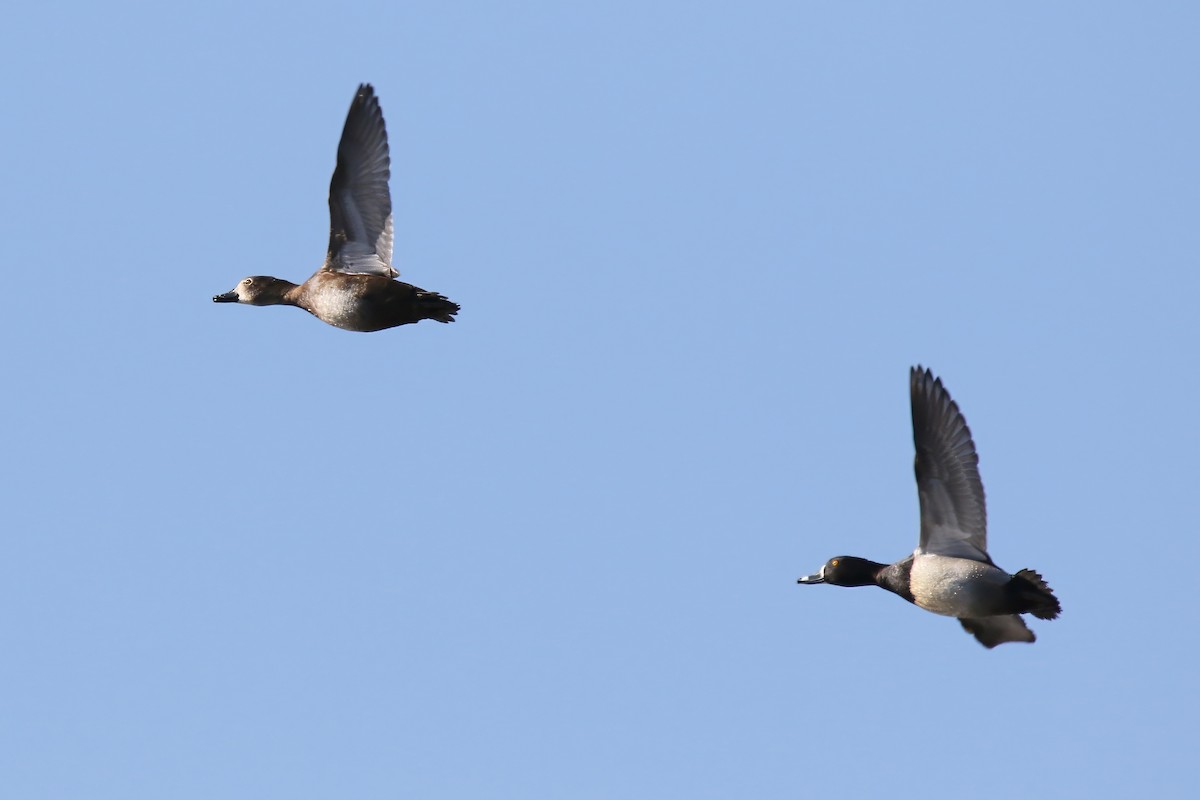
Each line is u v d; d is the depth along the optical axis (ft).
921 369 57.77
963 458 57.00
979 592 57.06
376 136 65.51
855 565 65.98
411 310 65.10
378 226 65.87
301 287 66.90
